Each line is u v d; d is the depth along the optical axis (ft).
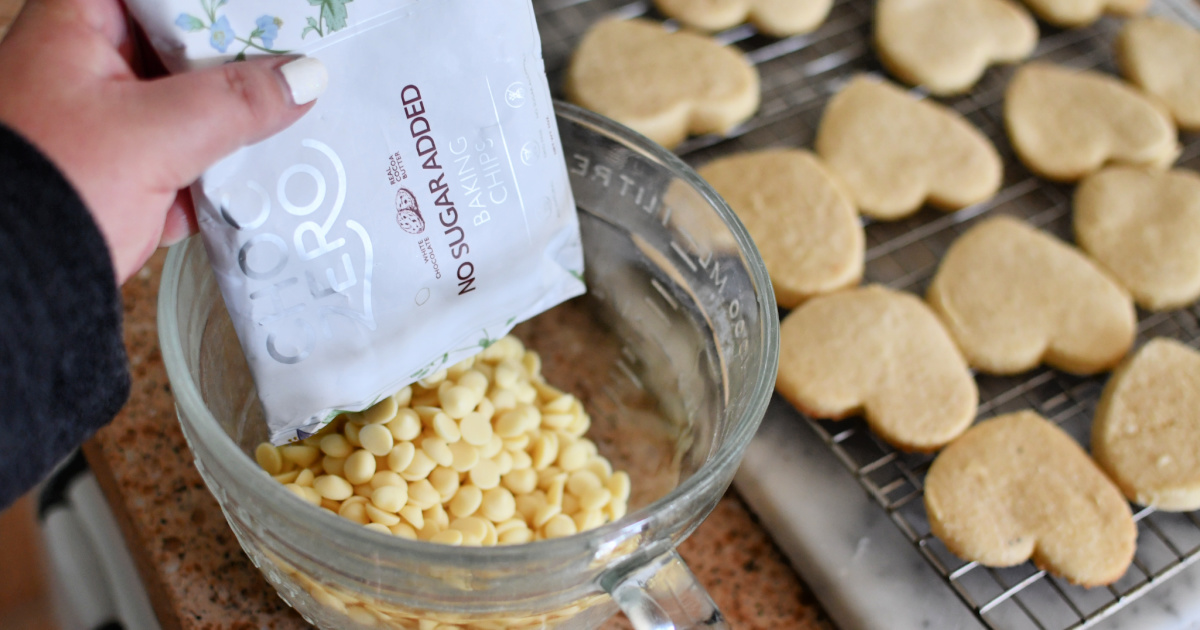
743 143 2.00
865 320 1.74
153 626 1.75
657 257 1.54
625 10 2.13
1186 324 1.85
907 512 1.61
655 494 1.56
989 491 1.60
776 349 1.33
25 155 1.11
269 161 1.23
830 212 1.85
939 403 1.67
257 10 1.20
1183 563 1.60
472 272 1.35
